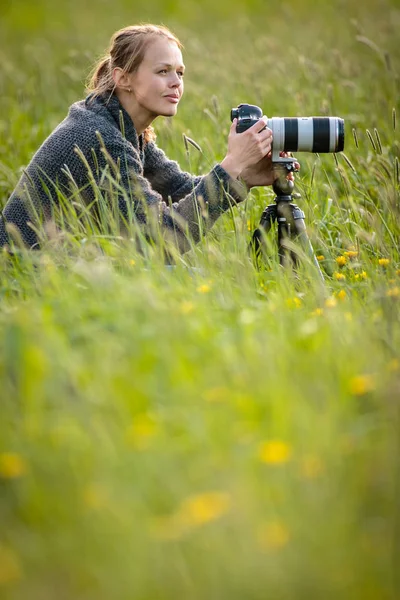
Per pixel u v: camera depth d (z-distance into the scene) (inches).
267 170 287.6
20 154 442.6
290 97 466.9
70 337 207.0
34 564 145.9
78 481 157.0
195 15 933.2
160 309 211.6
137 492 153.6
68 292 230.8
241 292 248.7
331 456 160.7
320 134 274.5
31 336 194.2
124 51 295.1
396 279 266.5
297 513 147.9
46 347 189.8
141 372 185.6
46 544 148.4
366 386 185.9
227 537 145.1
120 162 291.9
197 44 597.0
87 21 922.7
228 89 500.1
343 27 671.1
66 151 292.7
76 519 151.7
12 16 968.9
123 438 164.7
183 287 245.8
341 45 603.2
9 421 179.3
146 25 303.4
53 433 168.1
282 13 850.1
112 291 228.1
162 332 199.6
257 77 511.2
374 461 160.9
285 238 275.4
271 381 178.7
